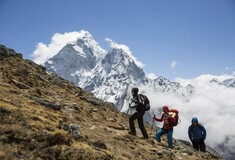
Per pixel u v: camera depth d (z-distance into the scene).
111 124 17.06
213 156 18.77
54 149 8.08
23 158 7.43
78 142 9.36
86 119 15.29
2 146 7.52
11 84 14.78
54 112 12.77
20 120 8.89
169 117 17.50
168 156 13.14
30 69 21.39
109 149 10.79
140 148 12.82
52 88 19.89
